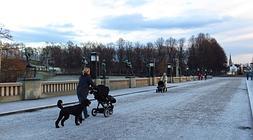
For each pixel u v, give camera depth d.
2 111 15.60
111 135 9.99
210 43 165.50
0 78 53.75
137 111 16.39
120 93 30.14
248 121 13.18
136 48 136.00
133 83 42.78
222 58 168.62
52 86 24.92
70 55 133.75
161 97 26.41
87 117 13.85
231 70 168.50
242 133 10.52
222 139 9.53
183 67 129.75
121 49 134.00
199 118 13.93
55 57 133.75
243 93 31.81
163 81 34.44
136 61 130.00
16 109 16.44
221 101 22.56
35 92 22.75
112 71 119.88
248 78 101.50
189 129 11.15
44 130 10.90
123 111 16.38
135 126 11.73
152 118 13.85
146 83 48.34
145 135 10.00
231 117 14.32
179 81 74.31
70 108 11.71
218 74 163.00
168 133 10.37
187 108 17.91
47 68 111.31
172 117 14.19
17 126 11.75
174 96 27.62
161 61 127.31
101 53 128.88
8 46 65.19
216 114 15.32
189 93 31.86
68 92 26.94
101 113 15.46
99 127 11.49
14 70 58.28
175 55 146.88
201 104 20.30
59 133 10.34
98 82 31.52
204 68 154.62
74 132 10.51
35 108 17.25
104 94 14.16
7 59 59.22
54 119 13.59
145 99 24.28
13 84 20.86
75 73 115.06
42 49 134.12
